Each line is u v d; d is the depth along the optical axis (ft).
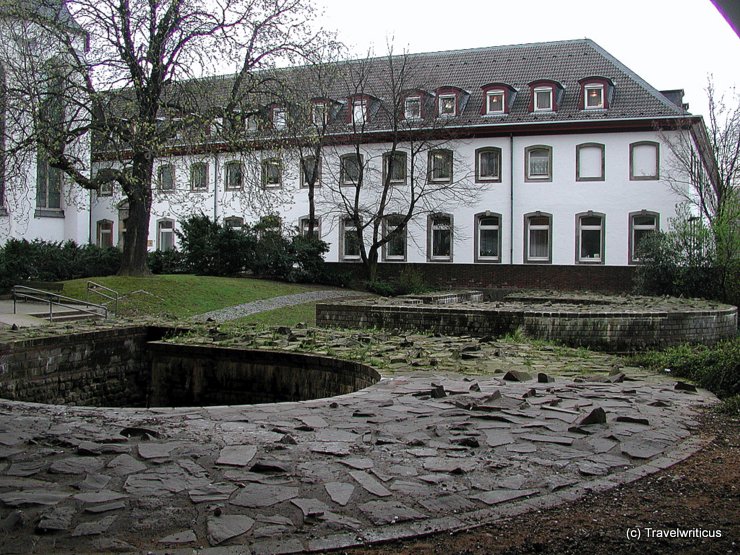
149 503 17.85
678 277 106.01
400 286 130.11
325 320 65.21
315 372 43.09
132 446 23.11
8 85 93.20
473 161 135.33
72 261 115.44
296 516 17.16
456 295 88.17
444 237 139.74
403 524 16.74
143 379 56.75
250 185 107.14
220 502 17.98
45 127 88.69
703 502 18.38
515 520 17.12
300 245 130.21
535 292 102.47
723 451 23.11
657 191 124.36
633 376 38.01
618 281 126.82
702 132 127.54
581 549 15.51
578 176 128.88
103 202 157.58
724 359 35.70
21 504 17.66
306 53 102.73
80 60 93.86
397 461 21.48
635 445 23.24
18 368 45.88
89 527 16.31
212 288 109.19
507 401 29.81
